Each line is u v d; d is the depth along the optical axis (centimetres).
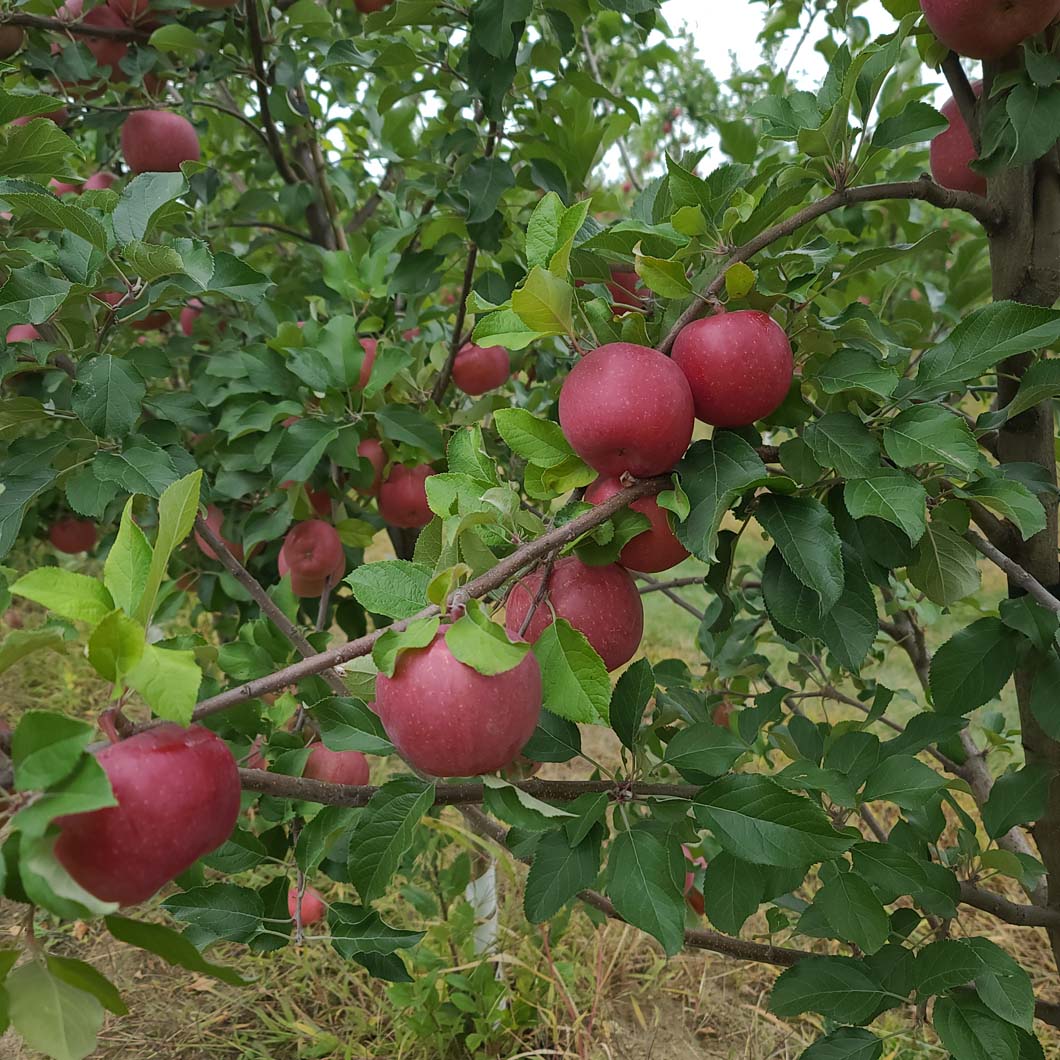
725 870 68
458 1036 132
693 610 121
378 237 121
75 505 83
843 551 61
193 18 124
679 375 57
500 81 98
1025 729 78
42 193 80
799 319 66
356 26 139
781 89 119
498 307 61
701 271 68
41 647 45
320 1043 128
